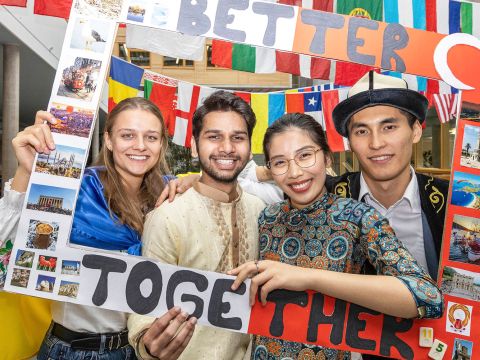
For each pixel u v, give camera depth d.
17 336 1.68
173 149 3.77
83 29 1.19
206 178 1.32
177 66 9.99
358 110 1.31
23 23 6.02
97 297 1.10
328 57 1.19
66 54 1.17
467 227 1.16
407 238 1.48
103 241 1.42
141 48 3.16
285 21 1.20
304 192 1.17
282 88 10.01
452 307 1.13
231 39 1.19
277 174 1.18
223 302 1.11
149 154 1.48
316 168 1.16
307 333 1.10
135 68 3.38
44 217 1.11
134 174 1.48
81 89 1.16
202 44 3.20
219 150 1.25
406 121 1.31
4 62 6.12
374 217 1.09
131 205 1.52
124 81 3.35
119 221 1.46
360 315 1.10
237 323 1.11
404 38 1.20
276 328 1.10
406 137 1.31
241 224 1.34
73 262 1.11
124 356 1.50
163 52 3.19
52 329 1.51
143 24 1.19
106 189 1.49
